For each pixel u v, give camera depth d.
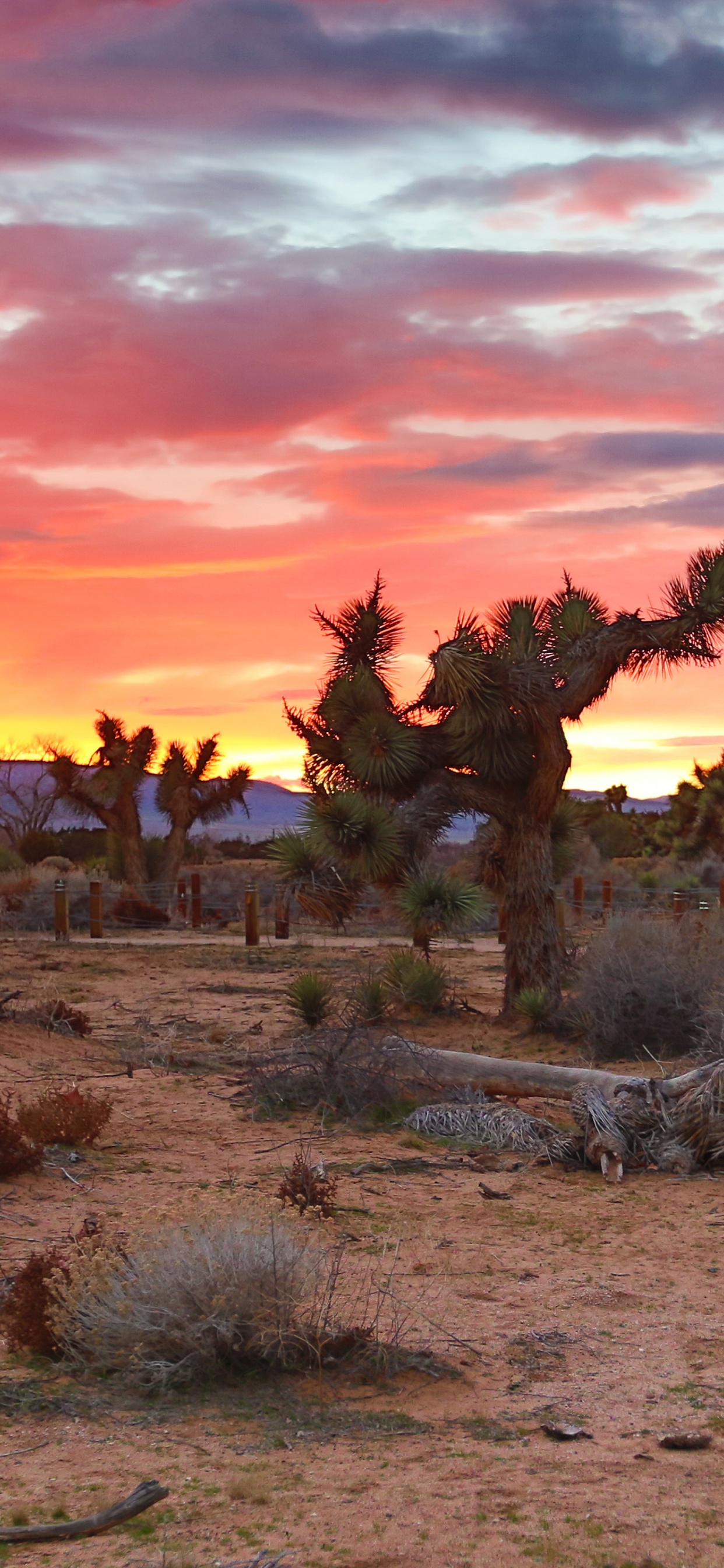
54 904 32.19
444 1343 5.71
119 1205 7.93
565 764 15.70
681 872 42.06
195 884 32.84
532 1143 10.55
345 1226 7.82
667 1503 4.02
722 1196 9.02
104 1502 3.94
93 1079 12.62
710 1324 6.09
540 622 16.61
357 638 16.09
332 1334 5.51
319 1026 15.80
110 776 37.69
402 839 15.02
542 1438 4.64
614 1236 7.87
